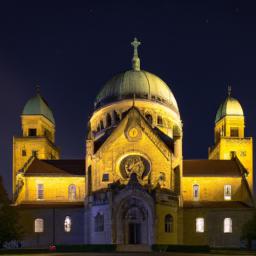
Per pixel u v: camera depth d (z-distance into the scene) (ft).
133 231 358.43
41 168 422.41
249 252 324.39
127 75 442.50
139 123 389.60
